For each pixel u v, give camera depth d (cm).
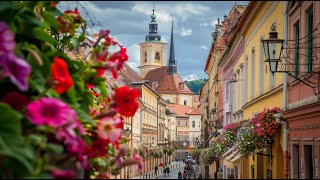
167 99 13200
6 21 502
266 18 1797
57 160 423
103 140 521
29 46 482
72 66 555
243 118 2430
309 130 1337
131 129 4872
